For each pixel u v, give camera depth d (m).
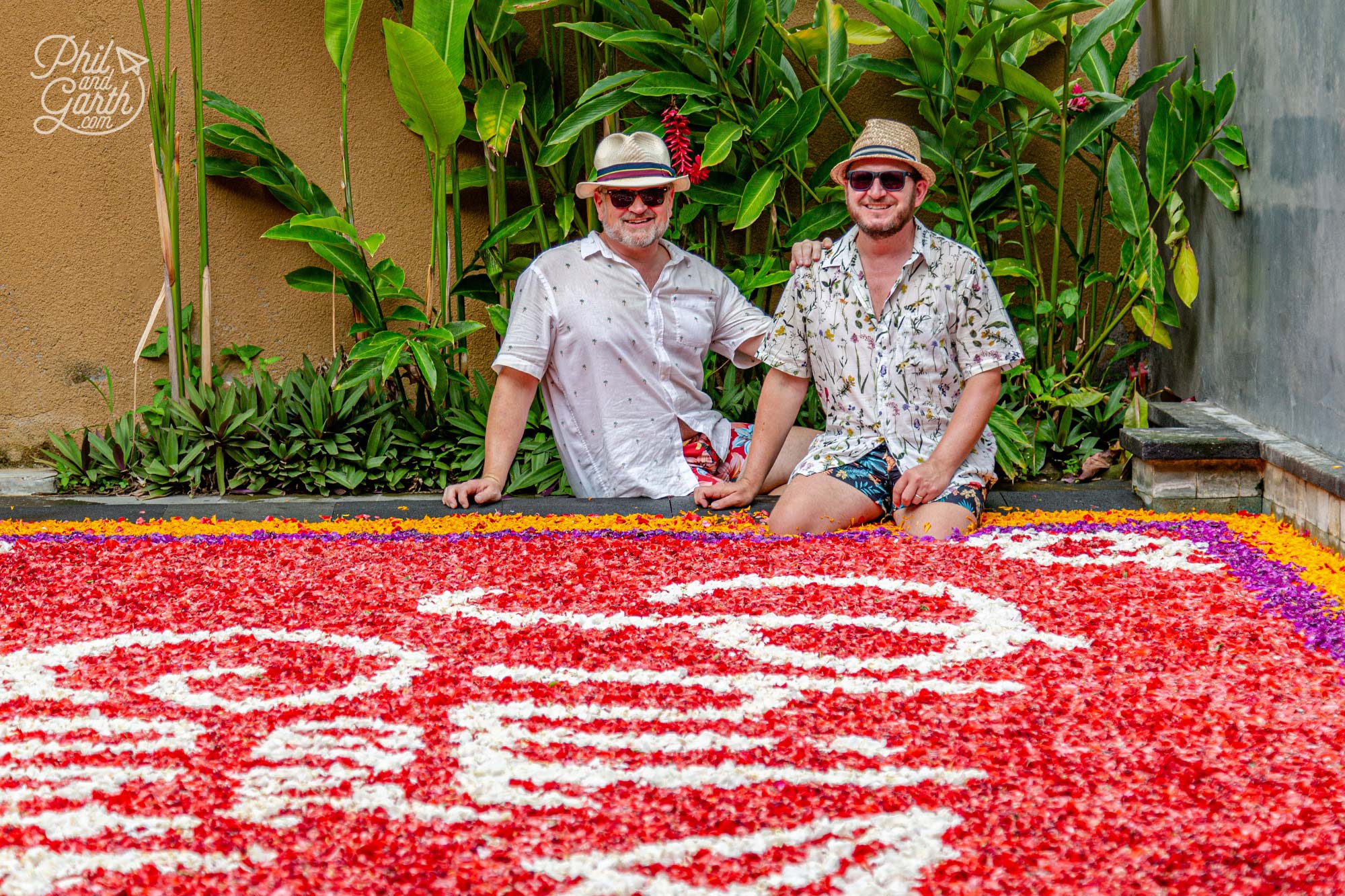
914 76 4.80
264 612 3.23
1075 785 2.22
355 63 5.25
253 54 5.19
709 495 4.31
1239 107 4.58
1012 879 1.93
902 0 5.22
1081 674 2.75
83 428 5.29
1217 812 2.12
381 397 5.01
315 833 2.07
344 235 4.70
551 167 5.19
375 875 1.95
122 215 5.21
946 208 5.20
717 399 5.14
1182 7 5.16
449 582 3.48
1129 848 2.01
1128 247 4.96
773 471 4.52
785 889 1.90
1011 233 5.55
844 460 4.15
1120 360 5.63
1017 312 5.05
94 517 4.43
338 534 4.06
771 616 3.17
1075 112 5.12
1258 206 4.39
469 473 4.89
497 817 2.14
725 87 4.80
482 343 5.52
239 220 5.28
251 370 5.20
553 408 4.51
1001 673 2.78
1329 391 3.80
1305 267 3.96
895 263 4.08
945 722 2.50
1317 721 2.47
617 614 3.20
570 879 1.94
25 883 1.93
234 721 2.54
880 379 4.12
